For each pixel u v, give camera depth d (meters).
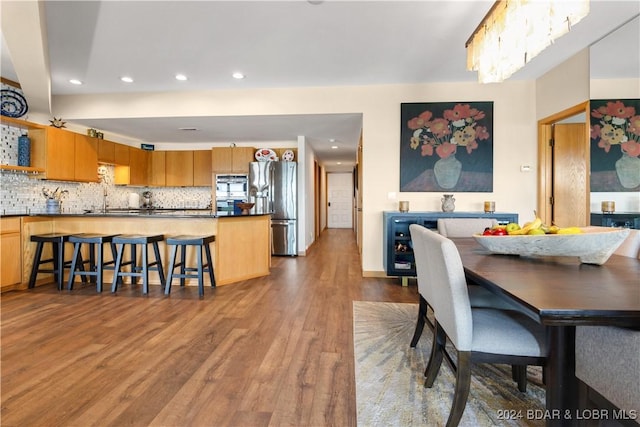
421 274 2.06
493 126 4.19
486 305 1.88
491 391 1.77
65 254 4.14
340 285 3.94
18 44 2.69
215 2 2.47
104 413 1.56
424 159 4.27
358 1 2.47
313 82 4.16
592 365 1.10
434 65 3.64
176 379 1.86
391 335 2.49
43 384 1.80
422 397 1.71
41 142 4.17
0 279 3.47
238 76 3.94
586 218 3.23
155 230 4.02
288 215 6.01
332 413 1.58
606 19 2.75
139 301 3.29
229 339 2.40
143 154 6.33
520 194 4.16
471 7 2.54
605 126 3.08
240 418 1.54
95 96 4.54
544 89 3.94
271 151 6.32
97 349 2.22
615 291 1.07
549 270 1.39
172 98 4.47
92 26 2.79
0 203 3.87
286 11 2.59
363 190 4.36
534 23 1.77
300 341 2.37
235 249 4.11
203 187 6.72
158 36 2.96
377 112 4.29
